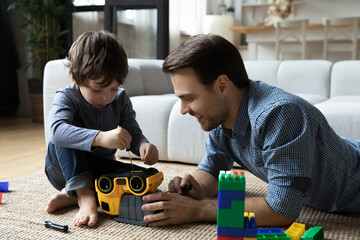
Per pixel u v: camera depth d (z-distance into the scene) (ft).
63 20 12.21
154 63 8.28
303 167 2.93
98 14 12.43
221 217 2.57
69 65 3.59
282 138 2.92
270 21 17.25
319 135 3.18
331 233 3.15
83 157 3.65
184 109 3.00
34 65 11.86
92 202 3.46
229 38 20.15
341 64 7.76
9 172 5.44
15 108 12.78
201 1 20.90
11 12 12.53
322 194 3.47
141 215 3.25
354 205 3.47
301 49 14.73
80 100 3.82
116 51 3.49
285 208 2.97
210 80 2.87
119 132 3.24
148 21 11.57
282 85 8.04
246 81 3.17
